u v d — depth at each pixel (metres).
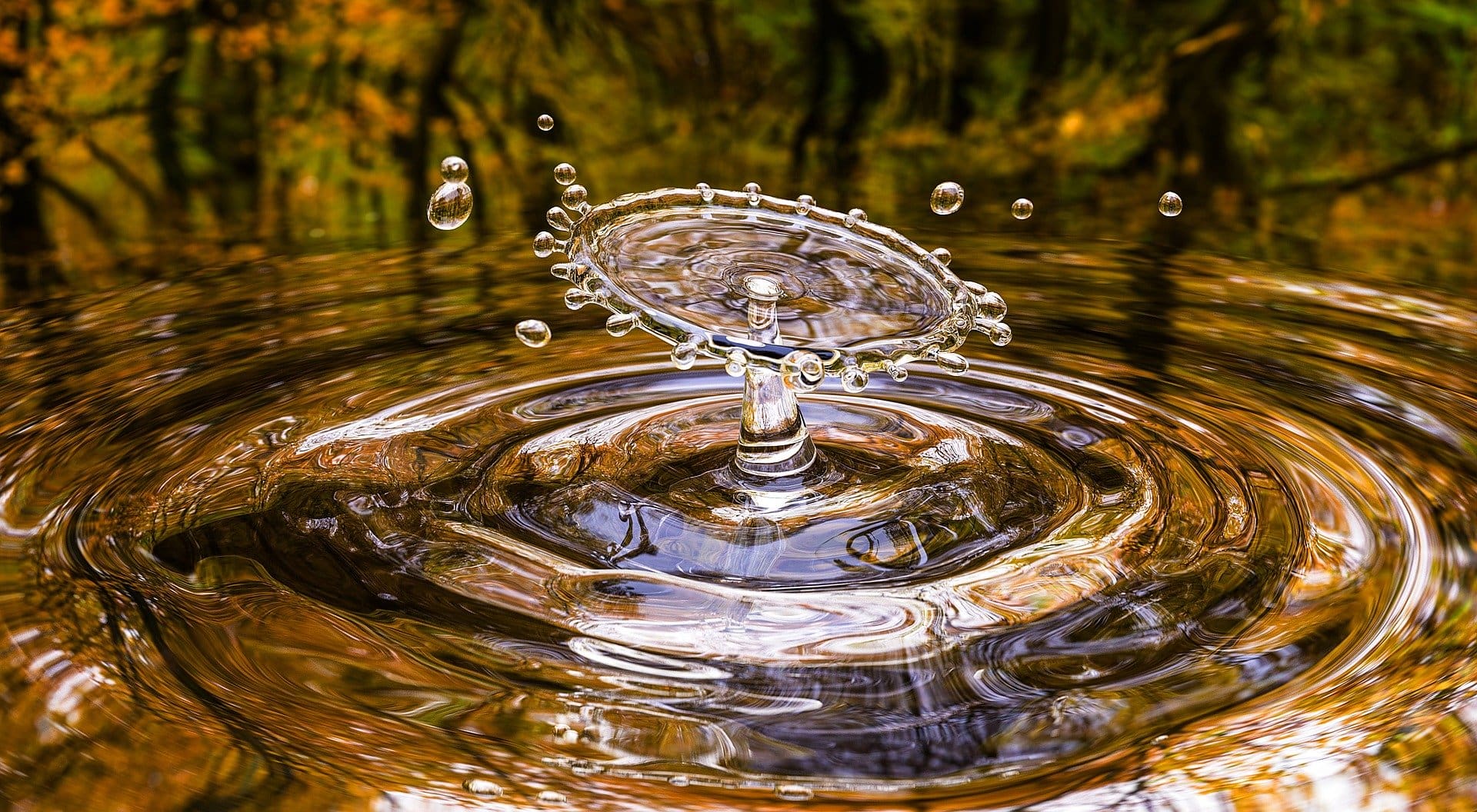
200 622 0.24
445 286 0.33
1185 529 0.26
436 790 0.23
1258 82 0.59
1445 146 0.54
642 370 0.29
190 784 0.23
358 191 0.54
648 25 0.65
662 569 0.25
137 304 0.32
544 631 0.24
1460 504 0.26
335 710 0.24
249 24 0.59
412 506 0.26
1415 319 0.31
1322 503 0.26
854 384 0.26
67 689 0.24
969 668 0.24
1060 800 0.23
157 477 0.27
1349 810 0.23
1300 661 0.24
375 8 0.61
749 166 0.58
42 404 0.28
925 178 0.54
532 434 0.28
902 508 0.26
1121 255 0.34
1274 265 0.34
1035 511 0.26
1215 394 0.28
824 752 0.23
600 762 0.23
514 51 0.63
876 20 0.64
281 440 0.27
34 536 0.25
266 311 0.31
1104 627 0.24
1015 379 0.29
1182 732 0.23
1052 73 0.62
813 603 0.25
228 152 0.57
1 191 0.51
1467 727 0.23
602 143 0.60
